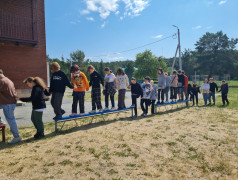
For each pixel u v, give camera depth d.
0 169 2.93
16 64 11.75
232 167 3.10
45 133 4.98
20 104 10.11
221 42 48.84
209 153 3.65
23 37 11.98
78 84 5.32
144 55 50.09
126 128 5.38
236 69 45.97
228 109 8.71
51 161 3.23
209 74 49.12
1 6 11.14
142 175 2.81
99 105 5.94
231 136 4.66
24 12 12.06
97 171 2.91
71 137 4.54
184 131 5.07
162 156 3.49
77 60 46.31
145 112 7.30
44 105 4.54
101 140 4.32
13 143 4.19
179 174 2.86
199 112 7.99
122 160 3.30
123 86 6.64
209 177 2.79
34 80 4.38
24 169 2.94
